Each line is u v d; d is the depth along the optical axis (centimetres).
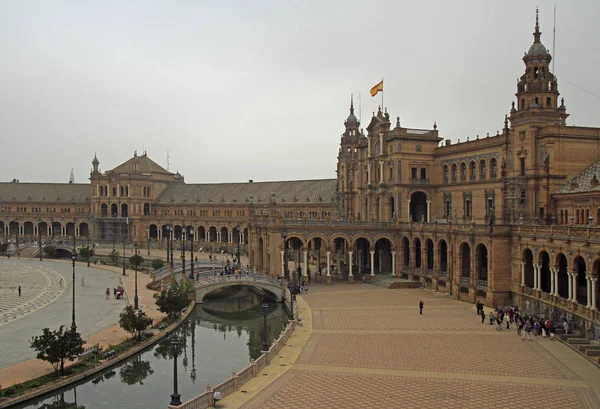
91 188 18438
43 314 7575
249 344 6456
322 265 12150
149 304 8419
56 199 19688
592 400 4025
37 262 14600
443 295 8612
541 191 7925
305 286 8975
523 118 8219
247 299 9738
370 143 11375
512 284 7431
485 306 7612
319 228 10050
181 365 5575
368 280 10106
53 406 4497
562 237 6162
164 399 4612
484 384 4397
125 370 5403
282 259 10081
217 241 16962
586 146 7975
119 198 17925
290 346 5562
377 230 10150
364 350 5406
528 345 5559
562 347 5462
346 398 4097
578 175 7775
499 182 8762
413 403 3994
